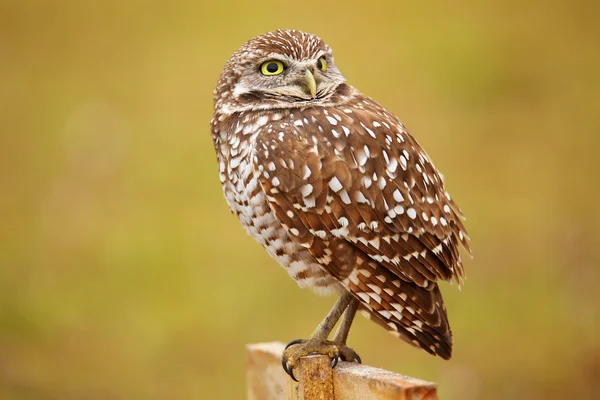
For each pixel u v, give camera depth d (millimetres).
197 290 12883
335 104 7266
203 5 21984
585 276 12359
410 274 6871
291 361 6594
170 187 15469
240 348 11875
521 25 20344
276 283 12781
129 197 15227
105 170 16062
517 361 11180
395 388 5266
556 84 18141
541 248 13109
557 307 11891
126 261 13672
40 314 12719
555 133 16578
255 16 21078
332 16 20750
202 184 15516
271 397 6801
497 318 11820
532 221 13805
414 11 20938
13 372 11578
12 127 17906
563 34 20125
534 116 17094
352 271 6906
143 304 12828
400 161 6926
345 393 5793
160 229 14352
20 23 22453
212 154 16234
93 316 12672
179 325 12312
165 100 18172
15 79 19953
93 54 20766
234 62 7590
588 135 16438
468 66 18375
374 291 6883
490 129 16609
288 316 12172
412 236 6883
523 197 14586
